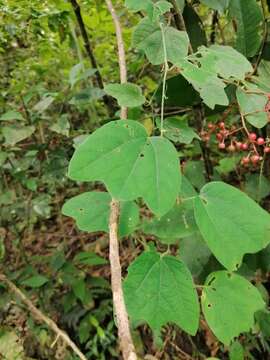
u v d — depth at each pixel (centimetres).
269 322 37
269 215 23
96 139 21
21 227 62
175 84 35
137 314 23
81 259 62
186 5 39
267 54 40
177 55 28
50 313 59
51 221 83
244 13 37
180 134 31
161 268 23
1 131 48
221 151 53
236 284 25
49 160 53
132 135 21
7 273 55
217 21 47
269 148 34
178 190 20
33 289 55
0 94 56
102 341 56
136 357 17
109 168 20
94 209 29
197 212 23
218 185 24
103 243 73
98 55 64
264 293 42
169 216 29
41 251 74
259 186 41
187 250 36
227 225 23
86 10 53
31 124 52
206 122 46
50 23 52
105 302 60
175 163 21
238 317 25
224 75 28
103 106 64
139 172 20
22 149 55
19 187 60
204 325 49
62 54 66
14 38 57
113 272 21
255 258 38
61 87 69
